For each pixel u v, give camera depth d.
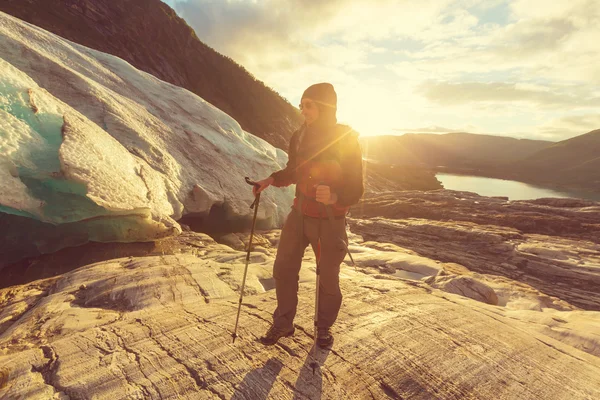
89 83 10.02
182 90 14.48
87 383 2.09
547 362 2.56
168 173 9.28
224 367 2.29
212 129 13.32
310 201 2.39
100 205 6.19
